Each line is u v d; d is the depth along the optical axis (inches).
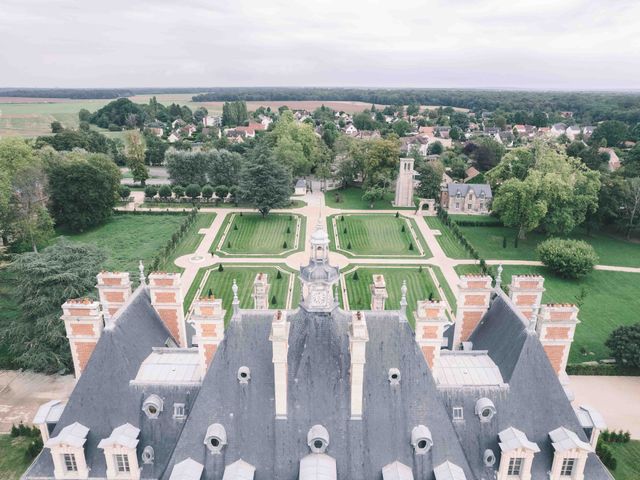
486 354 1673.2
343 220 5836.6
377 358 1453.0
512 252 4854.8
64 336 2554.1
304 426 1389.0
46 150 5659.5
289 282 4067.4
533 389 1487.5
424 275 4239.7
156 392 1469.0
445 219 5738.2
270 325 1481.3
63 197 5147.6
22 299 2684.5
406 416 1405.0
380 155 6865.2
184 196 6761.8
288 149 7209.6
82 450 1385.3
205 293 3814.0
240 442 1382.9
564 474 1413.6
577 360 2938.0
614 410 2479.1
